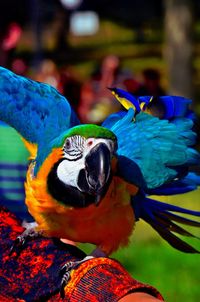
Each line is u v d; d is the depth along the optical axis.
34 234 3.04
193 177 3.92
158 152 3.79
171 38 12.07
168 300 6.77
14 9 4.81
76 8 24.05
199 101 15.36
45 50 22.12
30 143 3.65
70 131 3.44
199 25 24.14
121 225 3.62
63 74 11.50
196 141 3.91
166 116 3.91
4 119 3.72
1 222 3.05
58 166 3.45
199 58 20.56
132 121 3.89
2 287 2.94
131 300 2.67
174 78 12.08
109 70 12.87
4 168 3.45
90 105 11.91
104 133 3.41
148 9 25.72
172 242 3.95
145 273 7.18
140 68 19.97
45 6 23.02
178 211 3.87
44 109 3.77
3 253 2.98
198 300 6.71
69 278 2.84
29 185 3.47
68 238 3.61
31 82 3.87
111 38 24.75
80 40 24.81
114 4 25.45
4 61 4.81
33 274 2.93
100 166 3.34
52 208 3.45
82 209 3.45
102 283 2.77
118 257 7.52
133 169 3.65
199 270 7.16
